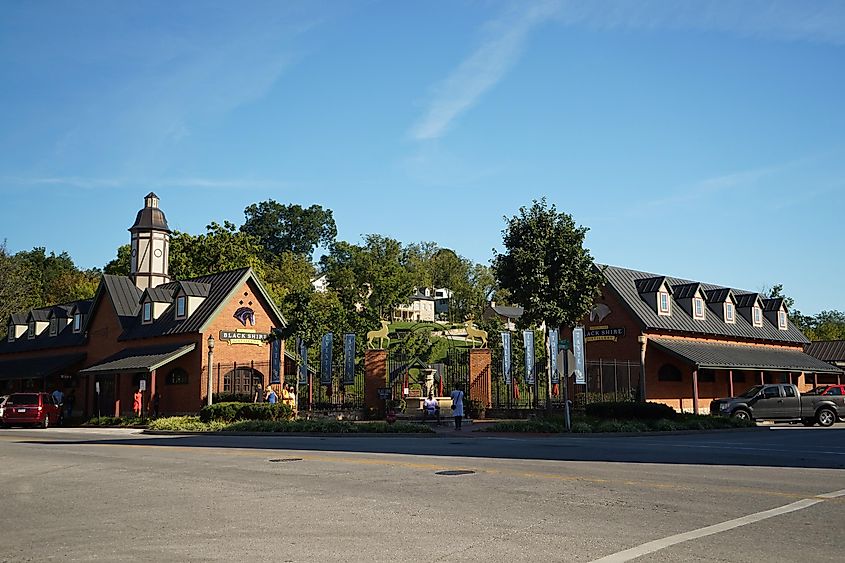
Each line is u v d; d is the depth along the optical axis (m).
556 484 12.95
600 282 35.69
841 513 10.11
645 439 25.28
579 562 7.59
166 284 48.41
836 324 99.62
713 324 47.25
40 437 29.61
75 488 13.44
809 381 57.22
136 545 8.65
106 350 47.56
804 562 7.50
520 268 34.47
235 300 42.28
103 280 48.56
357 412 38.72
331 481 13.79
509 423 29.45
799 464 15.95
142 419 37.38
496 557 7.84
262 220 130.50
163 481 14.16
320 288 113.44
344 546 8.43
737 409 34.94
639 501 11.16
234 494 12.36
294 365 45.78
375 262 94.12
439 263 126.75
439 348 57.41
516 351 49.81
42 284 88.88
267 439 26.62
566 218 35.31
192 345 40.59
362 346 50.16
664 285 44.41
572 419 30.75
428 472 14.89
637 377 41.53
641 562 7.54
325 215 135.88
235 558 7.95
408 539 8.75
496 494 11.95
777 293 75.06
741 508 10.52
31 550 8.50
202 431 31.02
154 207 51.41
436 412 34.69
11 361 55.41
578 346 37.06
